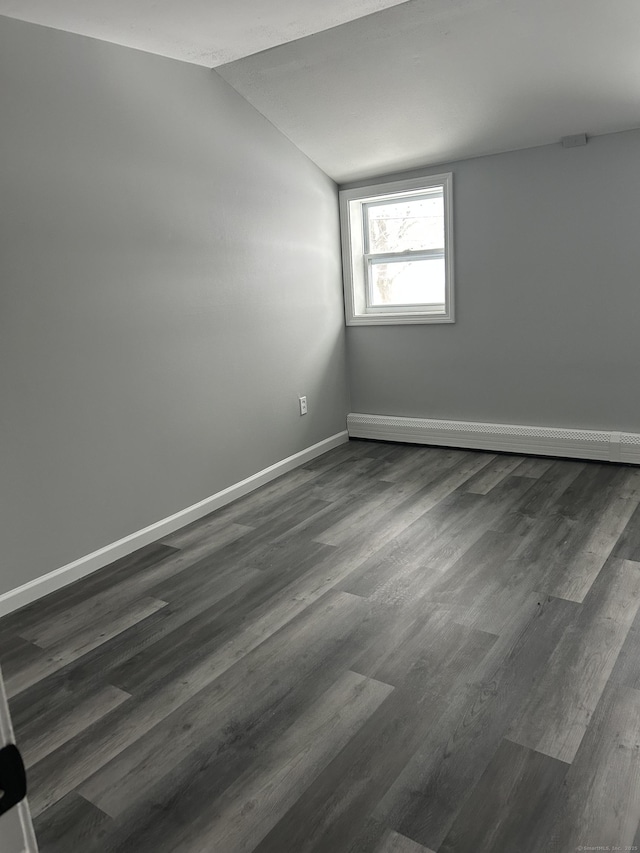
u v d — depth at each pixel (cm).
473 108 374
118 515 322
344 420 518
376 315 493
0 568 271
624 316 399
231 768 180
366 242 504
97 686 222
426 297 484
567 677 208
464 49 324
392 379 497
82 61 287
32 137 268
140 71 316
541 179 409
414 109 382
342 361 509
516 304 434
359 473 434
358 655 229
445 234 448
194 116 349
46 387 282
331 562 303
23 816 55
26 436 276
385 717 196
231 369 389
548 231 413
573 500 358
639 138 375
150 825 163
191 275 354
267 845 154
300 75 358
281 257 427
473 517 344
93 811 168
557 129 385
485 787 166
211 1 261
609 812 156
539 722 189
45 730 201
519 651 224
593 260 402
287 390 443
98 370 305
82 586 296
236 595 279
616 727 185
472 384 463
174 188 339
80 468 301
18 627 264
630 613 242
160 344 338
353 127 407
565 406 430
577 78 338
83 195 291
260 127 399
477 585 271
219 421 382
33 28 266
